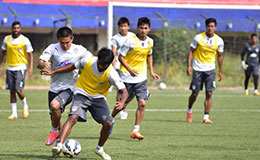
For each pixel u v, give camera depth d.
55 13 79.00
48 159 20.08
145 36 27.36
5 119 34.31
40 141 25.06
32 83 66.31
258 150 23.30
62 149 19.92
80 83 19.83
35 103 45.50
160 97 53.25
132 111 40.72
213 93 59.66
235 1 74.94
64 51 21.33
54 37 72.25
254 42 56.31
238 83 69.56
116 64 32.72
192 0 74.44
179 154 21.89
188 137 27.11
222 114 39.19
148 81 68.44
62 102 20.86
